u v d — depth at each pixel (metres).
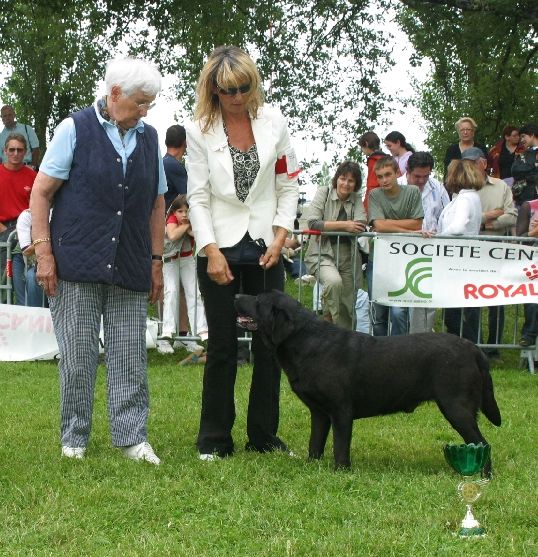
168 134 9.31
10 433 5.71
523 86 19.53
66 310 4.91
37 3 17.80
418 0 17.70
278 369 5.32
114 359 5.02
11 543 3.51
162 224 5.29
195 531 3.65
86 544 3.52
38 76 28.86
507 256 8.32
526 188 10.42
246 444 5.39
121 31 19.55
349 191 8.46
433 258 8.32
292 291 11.27
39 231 4.86
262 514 3.86
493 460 5.09
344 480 4.39
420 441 5.65
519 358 9.48
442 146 23.70
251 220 5.07
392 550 3.41
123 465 4.72
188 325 9.55
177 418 6.29
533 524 3.77
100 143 4.80
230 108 4.92
